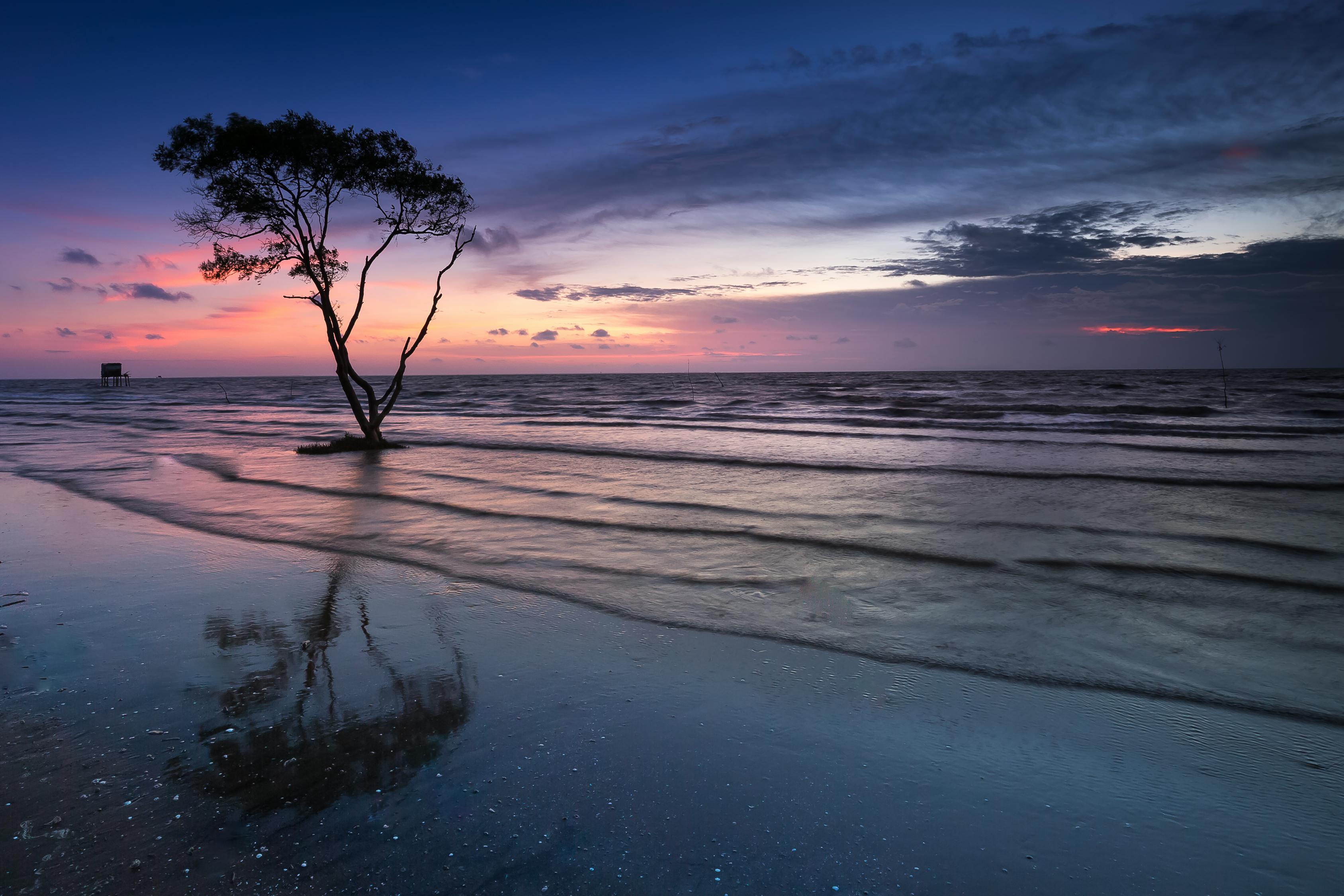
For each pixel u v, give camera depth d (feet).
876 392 193.77
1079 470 47.01
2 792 10.68
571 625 18.92
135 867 8.90
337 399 207.41
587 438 74.54
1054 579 22.95
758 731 12.88
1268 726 13.20
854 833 9.80
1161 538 28.22
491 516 33.68
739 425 92.43
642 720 13.30
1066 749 12.31
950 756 12.03
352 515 34.27
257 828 9.77
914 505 35.65
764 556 26.16
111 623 19.01
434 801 10.46
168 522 33.09
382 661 16.31
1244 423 87.45
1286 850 9.55
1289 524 30.55
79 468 53.11
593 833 9.68
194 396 229.04
